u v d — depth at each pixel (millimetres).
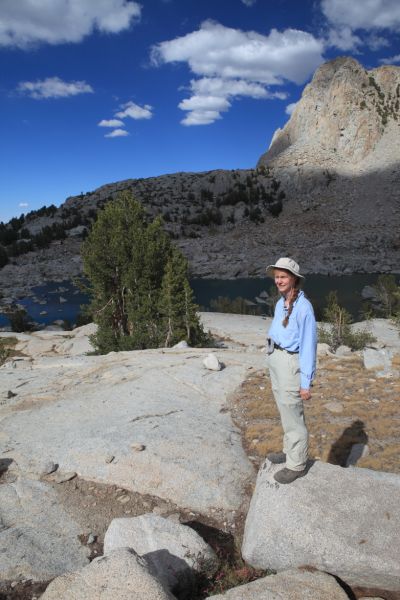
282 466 5207
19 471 7039
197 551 4652
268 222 151000
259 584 4047
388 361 11844
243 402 9883
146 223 25703
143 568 3838
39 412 9578
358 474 5086
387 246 119188
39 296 82812
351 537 4320
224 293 79062
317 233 135000
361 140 181125
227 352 15672
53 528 5613
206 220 154875
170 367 12734
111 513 5953
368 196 154375
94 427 8438
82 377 12539
